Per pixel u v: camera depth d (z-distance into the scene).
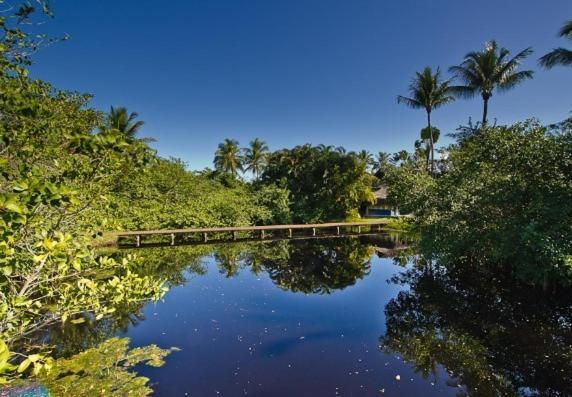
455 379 5.28
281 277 12.30
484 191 8.94
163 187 23.94
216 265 14.48
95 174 2.66
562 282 7.42
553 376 5.30
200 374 5.36
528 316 7.66
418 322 7.66
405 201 14.80
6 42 2.90
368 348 6.38
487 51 19.69
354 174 31.06
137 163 2.60
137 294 3.35
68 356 5.84
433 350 6.28
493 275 10.84
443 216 10.64
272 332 7.15
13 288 2.69
